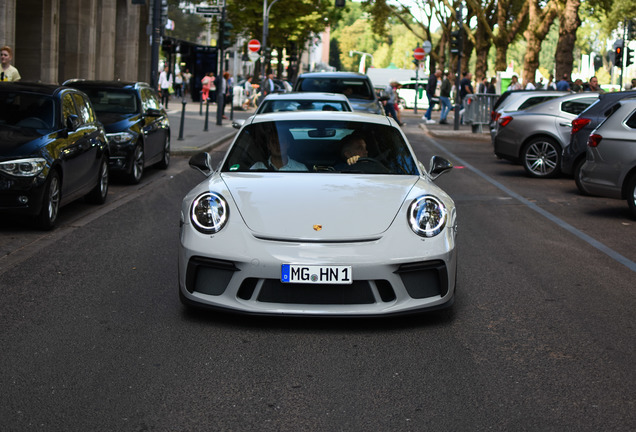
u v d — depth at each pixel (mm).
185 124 28047
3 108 9484
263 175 5945
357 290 5117
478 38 46281
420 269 5191
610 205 11773
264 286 5113
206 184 5742
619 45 32344
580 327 5469
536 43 32719
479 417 3871
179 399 4047
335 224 5199
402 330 5316
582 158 12664
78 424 3707
